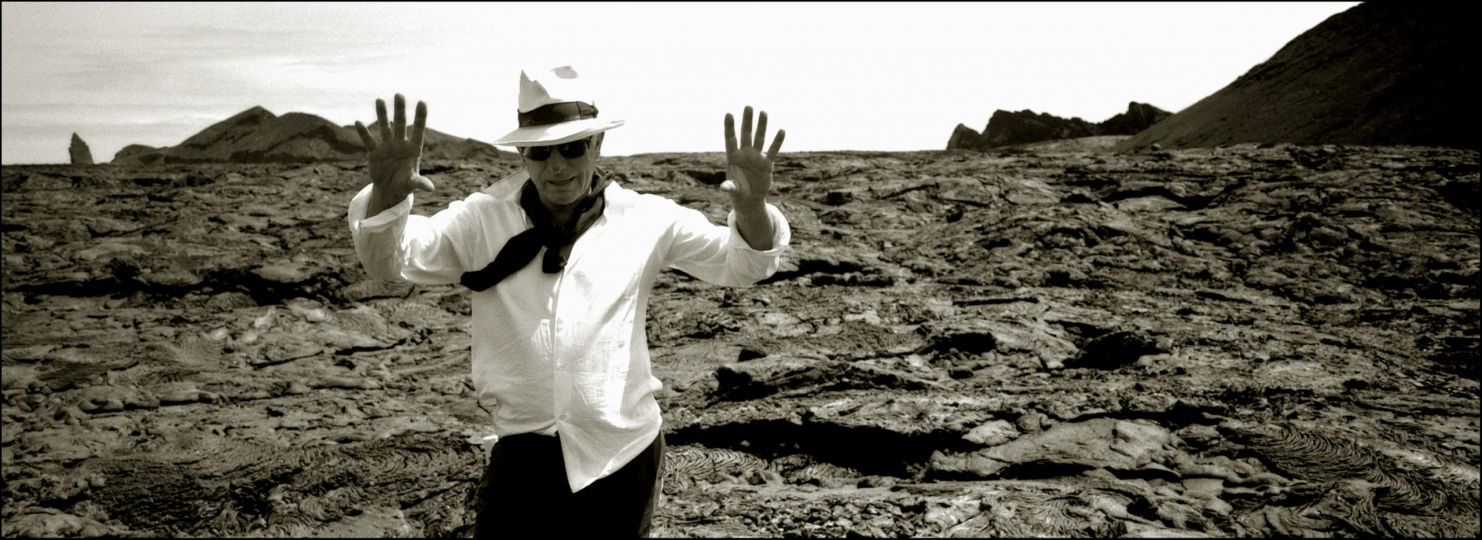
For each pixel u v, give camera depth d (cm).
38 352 813
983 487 531
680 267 321
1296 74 2173
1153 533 479
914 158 1565
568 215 301
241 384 753
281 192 1327
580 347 293
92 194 1325
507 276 297
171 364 793
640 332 308
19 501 577
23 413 700
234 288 973
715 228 317
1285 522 487
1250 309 864
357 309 931
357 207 279
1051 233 1062
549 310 294
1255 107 2138
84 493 584
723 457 598
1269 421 587
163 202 1281
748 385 668
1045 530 482
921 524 493
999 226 1095
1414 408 618
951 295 902
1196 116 2292
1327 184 1219
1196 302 879
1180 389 643
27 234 1123
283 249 1072
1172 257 1007
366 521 551
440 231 300
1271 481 523
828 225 1158
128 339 844
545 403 295
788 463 593
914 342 762
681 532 503
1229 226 1091
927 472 562
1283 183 1233
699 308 890
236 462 612
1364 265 977
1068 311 838
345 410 700
